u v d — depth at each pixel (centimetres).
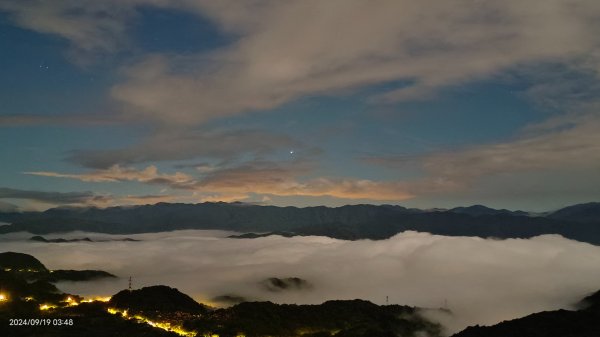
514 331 11875
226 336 14475
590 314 12456
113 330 14300
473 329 12600
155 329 14850
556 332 11512
